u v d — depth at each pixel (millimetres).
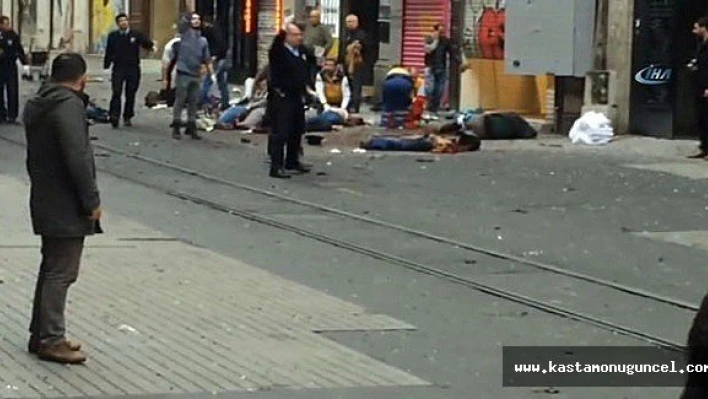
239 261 24891
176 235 27500
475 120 47812
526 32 49281
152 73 85438
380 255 25797
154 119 54562
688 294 23031
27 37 106938
